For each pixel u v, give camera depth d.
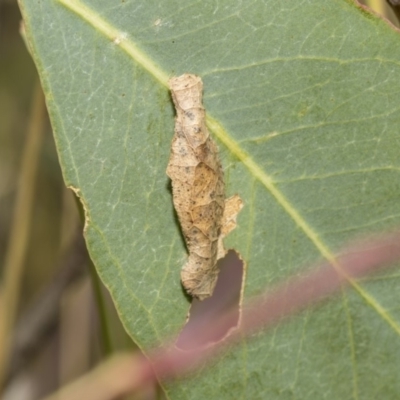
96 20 0.14
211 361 0.14
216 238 0.14
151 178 0.14
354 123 0.14
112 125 0.14
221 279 0.17
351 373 0.14
